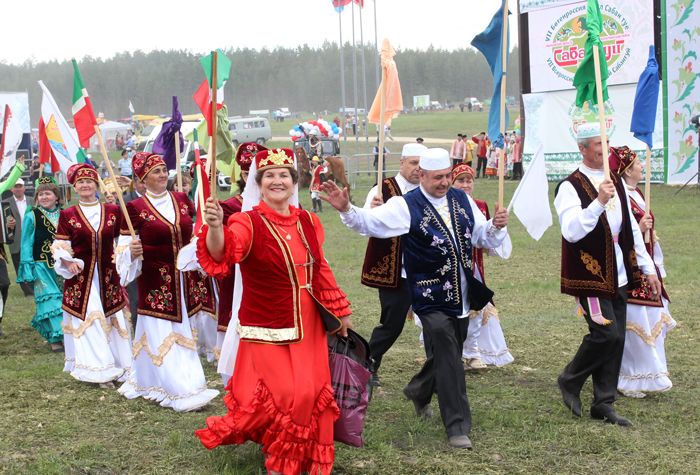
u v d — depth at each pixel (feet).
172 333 16.30
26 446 13.75
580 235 14.51
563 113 72.28
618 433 14.11
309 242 12.30
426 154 14.25
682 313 24.26
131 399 16.92
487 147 86.48
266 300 11.86
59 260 18.28
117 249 16.29
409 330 24.00
